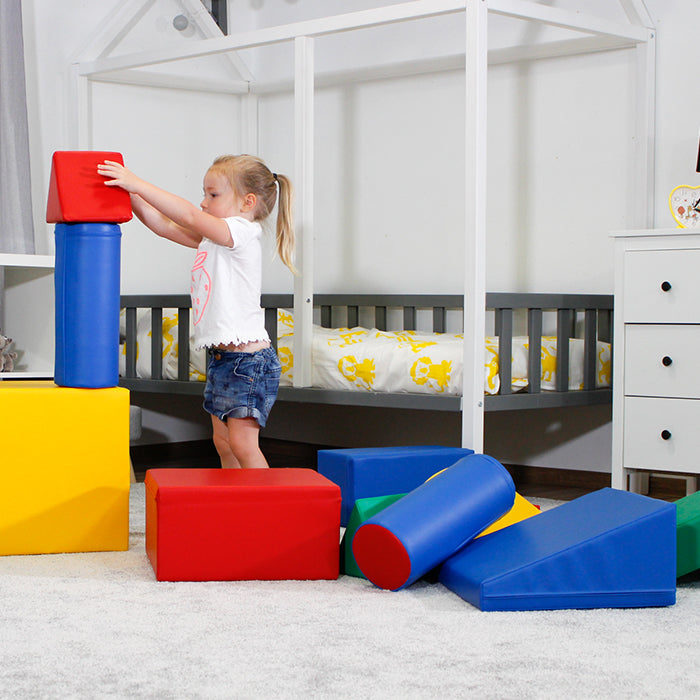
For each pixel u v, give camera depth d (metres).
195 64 3.64
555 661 1.30
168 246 3.57
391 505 1.72
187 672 1.23
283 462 3.50
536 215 3.14
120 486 1.93
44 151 3.24
